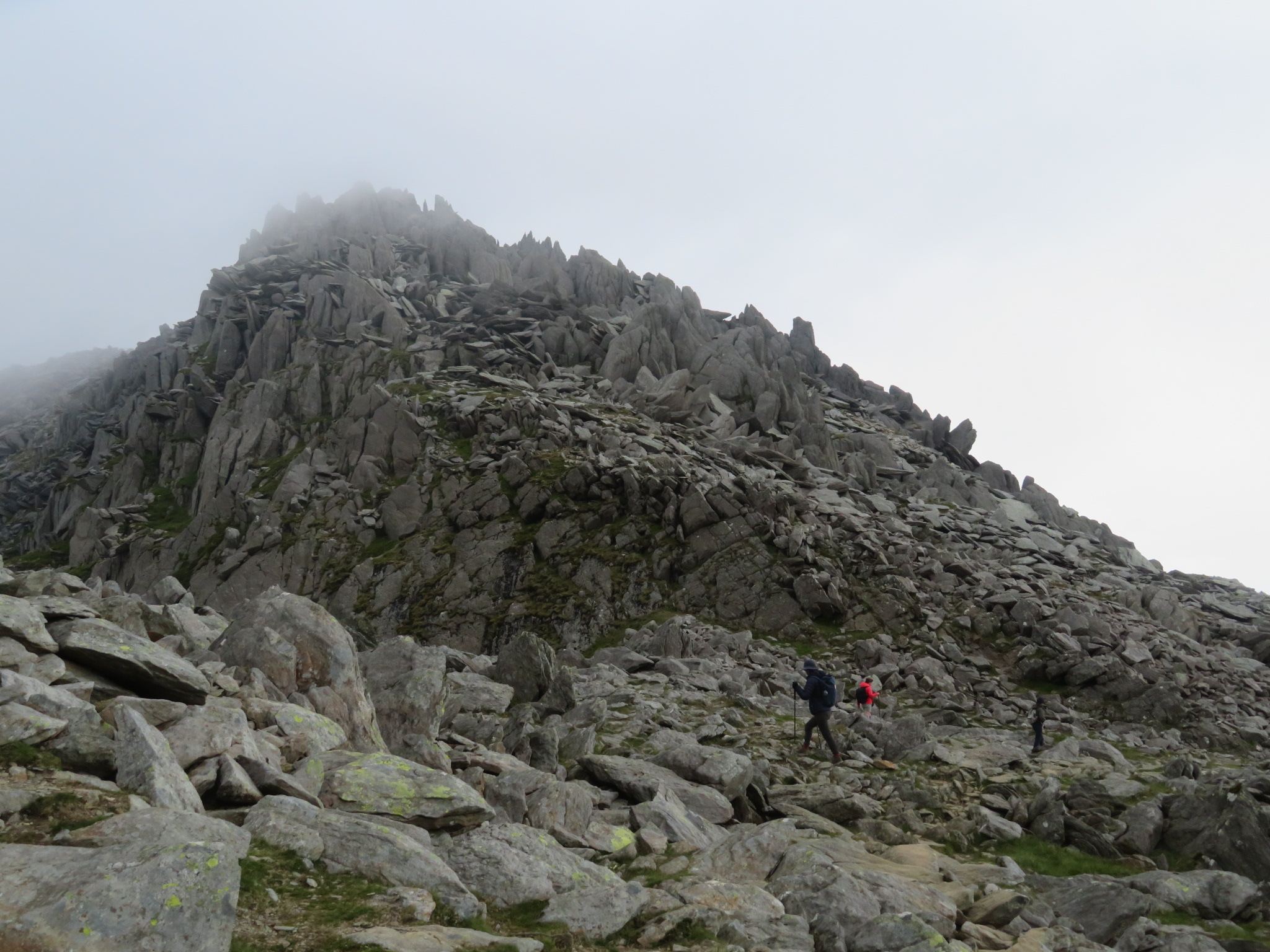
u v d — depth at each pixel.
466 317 111.62
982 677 40.59
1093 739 31.78
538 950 7.95
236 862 7.51
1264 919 13.39
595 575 53.84
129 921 6.28
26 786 8.16
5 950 5.79
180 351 118.81
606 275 129.62
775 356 114.31
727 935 9.46
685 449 70.38
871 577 50.03
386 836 9.27
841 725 27.86
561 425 73.12
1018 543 66.00
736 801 17.47
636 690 29.66
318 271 127.81
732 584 50.25
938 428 103.31
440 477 69.81
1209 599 62.84
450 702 23.42
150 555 76.94
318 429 87.62
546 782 14.02
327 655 14.85
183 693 11.69
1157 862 16.61
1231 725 36.25
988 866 14.68
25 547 100.75
